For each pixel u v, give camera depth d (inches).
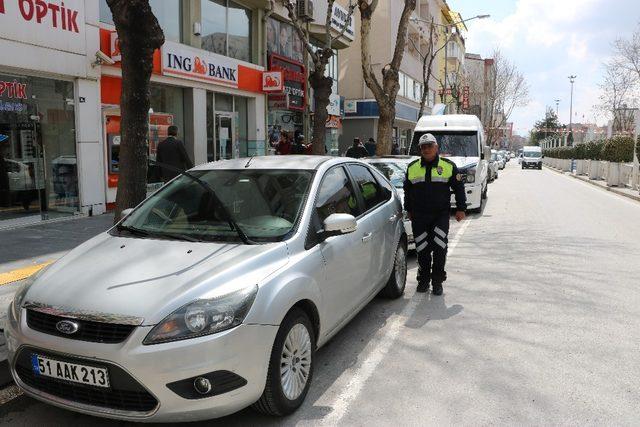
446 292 253.8
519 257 330.6
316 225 162.6
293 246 150.5
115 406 120.2
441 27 2049.7
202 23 607.8
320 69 492.7
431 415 140.2
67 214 423.2
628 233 422.9
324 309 157.6
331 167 192.1
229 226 160.4
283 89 736.3
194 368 117.1
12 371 133.0
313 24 850.8
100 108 444.1
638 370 166.7
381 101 662.5
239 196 171.6
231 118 670.5
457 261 320.5
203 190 176.9
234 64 635.5
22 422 138.2
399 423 136.3
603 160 1083.3
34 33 376.5
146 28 218.5
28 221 388.2
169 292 124.3
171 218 169.0
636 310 225.1
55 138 411.2
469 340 192.4
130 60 220.5
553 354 179.3
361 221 195.8
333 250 165.6
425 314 221.3
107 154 458.9
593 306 230.8
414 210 249.6
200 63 567.2
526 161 1958.7
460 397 149.9
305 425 135.7
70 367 120.8
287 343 137.9
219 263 136.4
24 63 370.6
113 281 131.1
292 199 167.2
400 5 1338.6
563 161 1701.5
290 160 190.9
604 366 169.6
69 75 410.9
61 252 291.9
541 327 205.2
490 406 144.6
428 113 1823.3
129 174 228.4
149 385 115.7
